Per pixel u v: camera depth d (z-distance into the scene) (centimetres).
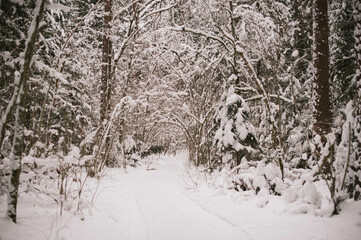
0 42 567
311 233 434
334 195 510
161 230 480
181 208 630
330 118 852
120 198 700
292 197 573
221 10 1114
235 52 947
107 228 480
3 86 608
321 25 867
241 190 718
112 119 1026
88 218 520
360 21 562
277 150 725
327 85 855
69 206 545
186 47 1341
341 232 425
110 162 1297
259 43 1051
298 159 988
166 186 891
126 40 1176
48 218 483
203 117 1347
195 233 471
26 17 634
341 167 587
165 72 1652
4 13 564
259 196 648
